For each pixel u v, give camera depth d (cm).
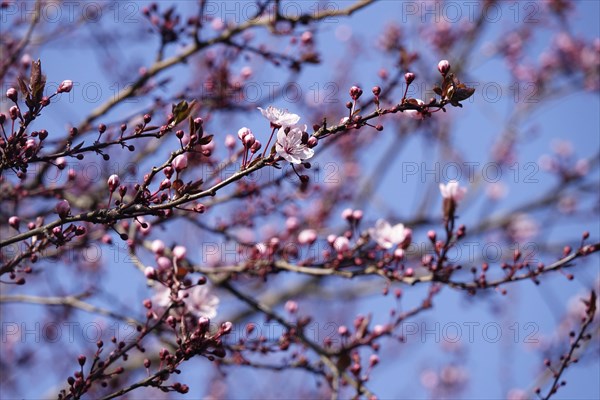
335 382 554
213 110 675
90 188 703
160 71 656
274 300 1129
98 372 389
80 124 641
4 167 347
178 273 422
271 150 327
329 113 1028
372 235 533
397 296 564
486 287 518
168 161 334
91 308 634
